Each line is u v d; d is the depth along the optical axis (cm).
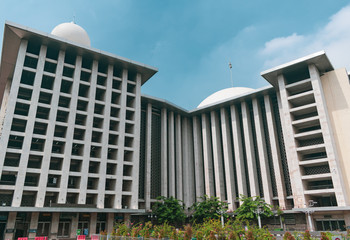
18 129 4691
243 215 4600
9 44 4719
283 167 5444
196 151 6625
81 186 4438
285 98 5188
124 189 5138
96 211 4381
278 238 3247
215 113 6688
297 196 4622
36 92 4459
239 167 5809
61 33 5344
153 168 5928
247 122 6006
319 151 4894
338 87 4934
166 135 6281
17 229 4069
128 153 5281
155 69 5694
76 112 4756
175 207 5050
